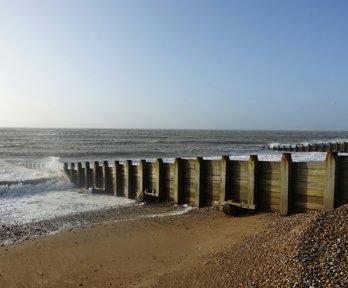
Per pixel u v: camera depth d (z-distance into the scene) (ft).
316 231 20.27
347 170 32.22
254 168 37.99
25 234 37.58
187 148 200.23
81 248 31.07
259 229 29.89
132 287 22.36
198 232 32.68
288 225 26.25
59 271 26.27
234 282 18.80
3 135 382.42
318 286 15.05
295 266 17.08
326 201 32.83
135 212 46.44
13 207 52.95
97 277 24.68
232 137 411.75
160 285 21.74
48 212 49.37
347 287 14.55
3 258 29.73
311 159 106.42
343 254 17.04
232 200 40.04
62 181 73.97
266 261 19.65
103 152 166.40
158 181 50.39
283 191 35.53
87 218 44.52
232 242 27.45
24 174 82.12
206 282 20.42
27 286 24.12
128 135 408.26
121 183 61.05
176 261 25.89
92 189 65.82
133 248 29.94
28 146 212.23
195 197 44.86
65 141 269.03
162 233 33.47
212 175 43.65
